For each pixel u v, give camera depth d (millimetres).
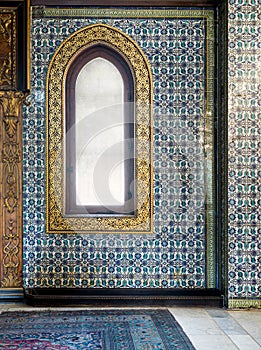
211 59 6062
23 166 6035
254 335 4836
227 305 5770
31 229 6027
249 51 5793
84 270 5996
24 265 6020
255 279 5758
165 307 5875
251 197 5777
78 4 6043
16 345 4512
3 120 6039
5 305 5910
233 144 5781
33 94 6047
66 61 6047
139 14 6055
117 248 6016
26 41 5977
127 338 4711
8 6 5977
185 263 6016
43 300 5879
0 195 6027
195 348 4461
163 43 6066
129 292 5957
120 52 6062
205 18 6070
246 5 5789
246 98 5785
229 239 5766
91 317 5414
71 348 4445
